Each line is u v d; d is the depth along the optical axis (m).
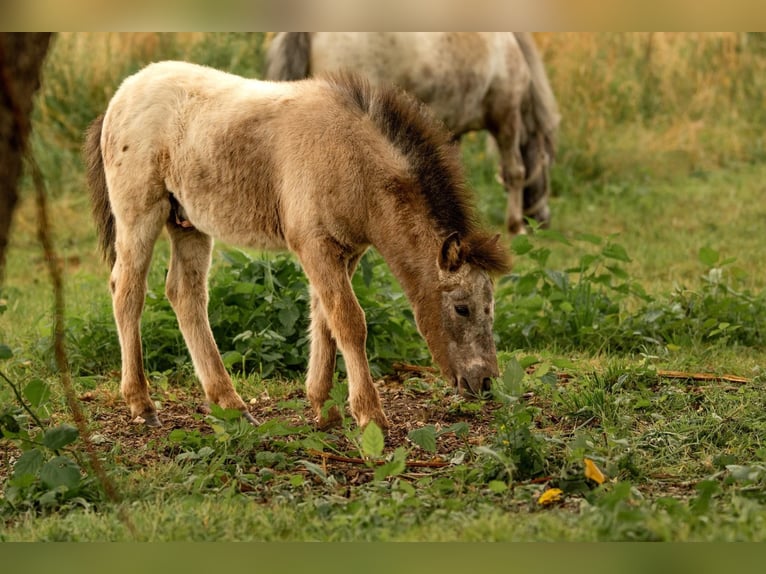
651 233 22.19
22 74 6.98
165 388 13.21
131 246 11.96
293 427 10.82
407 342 14.65
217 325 14.23
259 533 8.24
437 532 8.05
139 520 8.55
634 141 27.77
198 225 11.77
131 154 11.80
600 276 15.74
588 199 25.69
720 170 27.61
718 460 9.87
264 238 11.46
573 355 14.48
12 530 8.61
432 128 11.09
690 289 17.31
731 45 30.50
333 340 11.52
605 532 7.86
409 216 10.72
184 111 11.62
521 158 23.17
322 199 10.72
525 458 9.63
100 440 11.00
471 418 11.85
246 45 27.08
